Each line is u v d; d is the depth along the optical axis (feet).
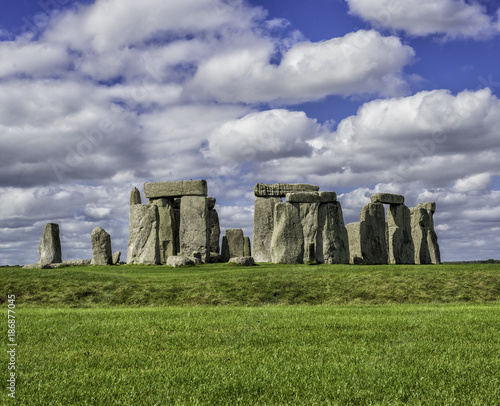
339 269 108.58
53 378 35.53
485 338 47.42
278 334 49.57
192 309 73.10
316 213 140.36
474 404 30.40
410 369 37.11
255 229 158.30
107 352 42.75
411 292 89.15
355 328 52.85
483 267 105.19
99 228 147.33
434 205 177.47
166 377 35.12
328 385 33.47
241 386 33.37
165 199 153.58
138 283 96.53
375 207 152.46
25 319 60.29
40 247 152.46
